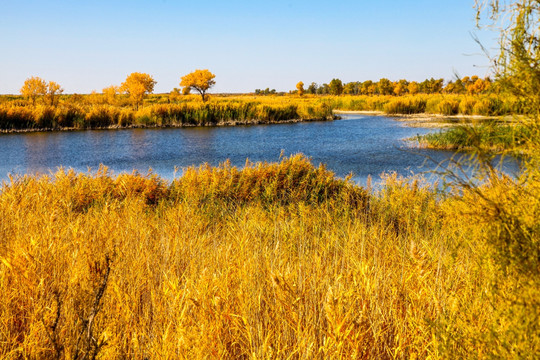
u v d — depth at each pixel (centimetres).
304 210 673
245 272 303
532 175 148
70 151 2511
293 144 2847
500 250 151
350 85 13100
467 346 182
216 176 932
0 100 5856
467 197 163
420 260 276
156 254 382
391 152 2316
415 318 241
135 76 6612
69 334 241
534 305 139
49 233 366
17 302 277
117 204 671
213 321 242
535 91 147
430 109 5538
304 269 321
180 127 4244
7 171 1825
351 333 223
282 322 255
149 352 232
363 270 290
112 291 284
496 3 158
